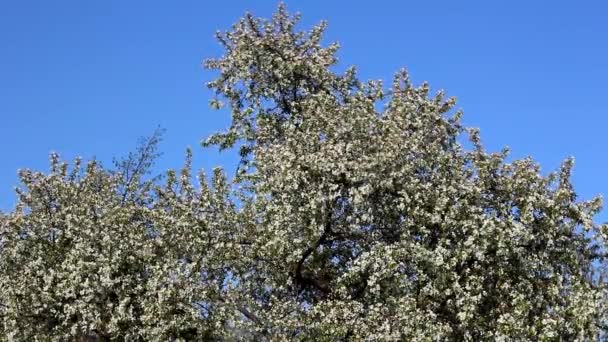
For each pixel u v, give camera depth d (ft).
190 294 67.62
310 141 72.74
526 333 63.67
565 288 67.82
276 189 70.59
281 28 88.89
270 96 86.12
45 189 77.51
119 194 82.74
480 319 66.54
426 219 68.39
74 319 70.33
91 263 68.49
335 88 87.20
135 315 68.85
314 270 75.87
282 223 70.79
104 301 69.51
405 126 74.59
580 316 64.03
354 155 71.00
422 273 66.80
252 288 76.23
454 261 65.36
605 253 71.72
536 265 67.67
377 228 72.69
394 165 68.90
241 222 74.54
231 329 69.72
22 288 69.15
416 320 63.36
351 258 75.66
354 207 69.72
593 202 69.21
